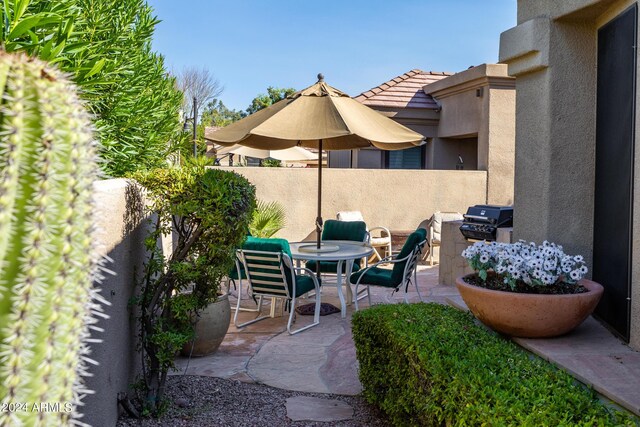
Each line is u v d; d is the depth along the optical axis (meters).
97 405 3.05
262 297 6.77
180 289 4.05
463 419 2.43
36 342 1.43
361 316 4.10
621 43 3.81
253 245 6.08
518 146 4.91
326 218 10.70
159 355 3.78
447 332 3.49
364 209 10.85
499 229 6.30
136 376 4.07
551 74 4.45
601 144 4.23
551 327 3.64
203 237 4.01
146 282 4.06
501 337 3.85
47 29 3.91
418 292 7.48
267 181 10.45
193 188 3.95
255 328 6.33
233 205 3.97
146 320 3.92
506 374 2.73
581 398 2.43
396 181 10.94
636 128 3.47
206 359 5.20
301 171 10.58
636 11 3.53
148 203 4.48
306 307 7.16
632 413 2.62
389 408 3.57
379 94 12.36
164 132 6.13
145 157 5.68
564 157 4.48
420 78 13.25
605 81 4.14
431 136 12.51
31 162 1.41
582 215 4.52
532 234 4.70
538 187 4.60
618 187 3.82
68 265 1.49
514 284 3.80
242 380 4.66
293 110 6.11
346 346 5.60
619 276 3.78
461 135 11.79
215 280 4.18
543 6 4.55
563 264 3.79
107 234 3.21
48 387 1.46
